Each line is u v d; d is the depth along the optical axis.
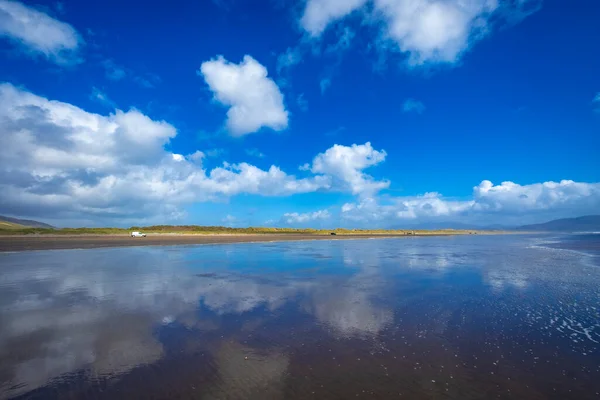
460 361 7.32
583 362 7.26
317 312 11.41
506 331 9.30
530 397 5.85
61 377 6.58
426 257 30.62
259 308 11.95
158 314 11.13
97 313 11.22
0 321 10.33
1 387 6.16
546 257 30.02
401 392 5.97
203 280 17.72
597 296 13.65
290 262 26.31
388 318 10.66
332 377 6.56
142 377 6.59
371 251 38.03
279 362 7.29
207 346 8.26
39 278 18.14
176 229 106.31
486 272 20.52
